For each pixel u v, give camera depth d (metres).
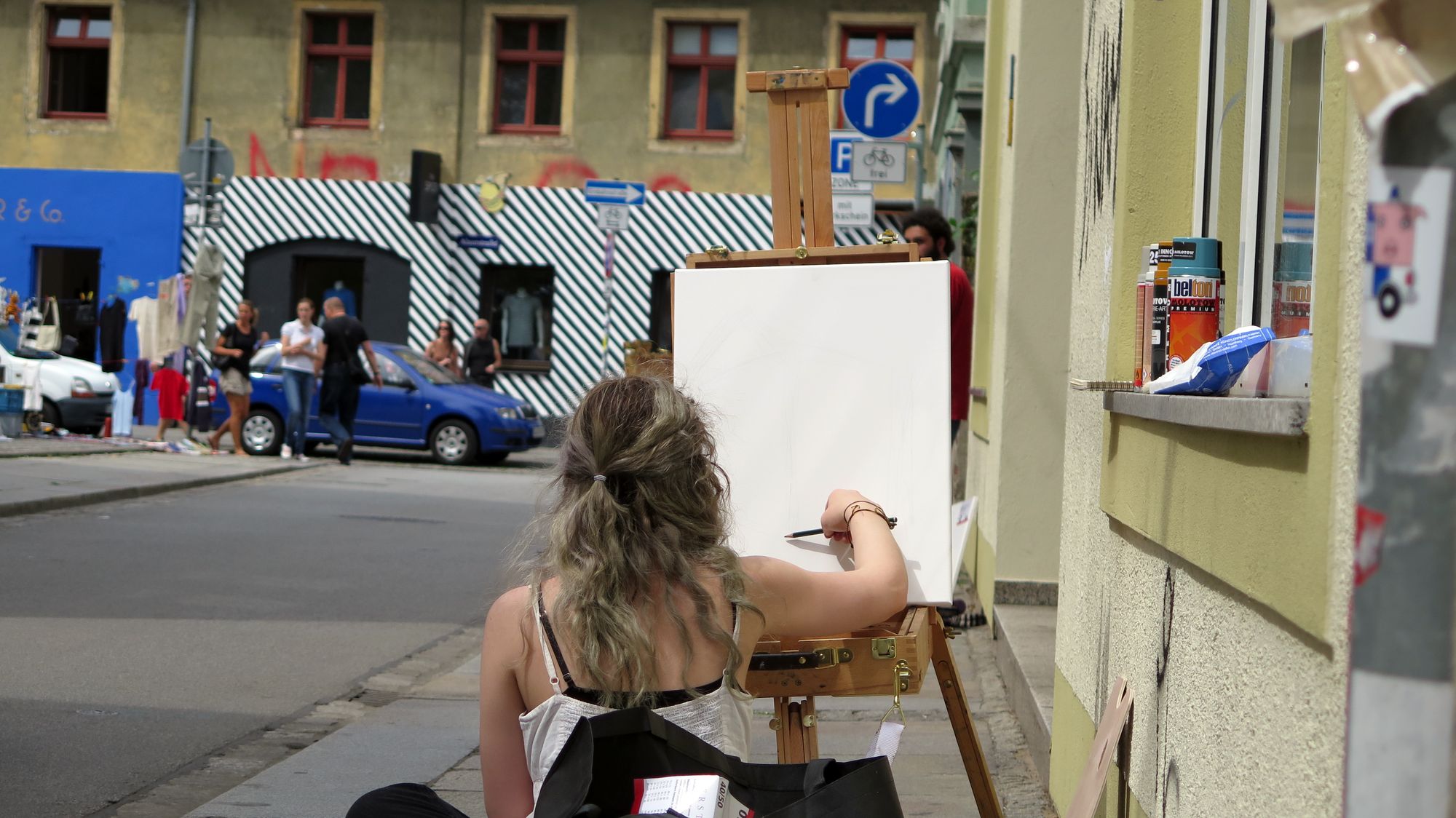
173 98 24.95
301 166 24.72
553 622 2.20
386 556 10.25
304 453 18.19
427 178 24.14
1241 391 2.59
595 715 2.12
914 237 7.71
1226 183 3.28
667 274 24.41
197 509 12.26
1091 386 3.18
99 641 6.98
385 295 24.62
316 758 5.14
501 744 2.26
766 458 3.19
